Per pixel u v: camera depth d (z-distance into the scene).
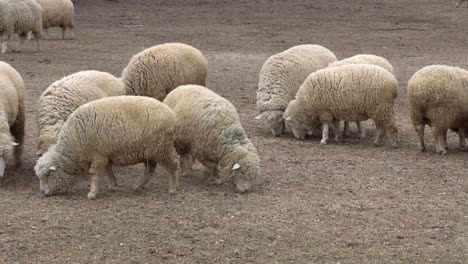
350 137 14.71
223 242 8.80
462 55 25.08
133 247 8.64
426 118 12.95
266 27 33.16
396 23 34.53
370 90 13.15
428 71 12.66
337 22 35.03
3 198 10.50
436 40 28.95
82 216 9.70
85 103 11.52
